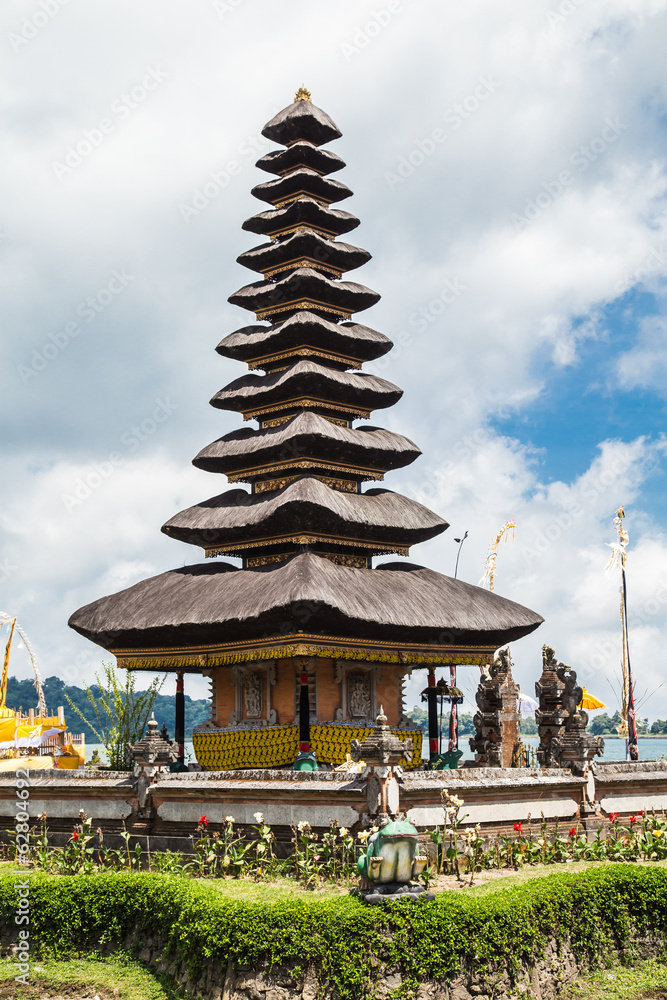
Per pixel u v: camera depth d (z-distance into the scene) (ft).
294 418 102.42
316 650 88.12
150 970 61.98
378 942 55.42
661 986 61.52
